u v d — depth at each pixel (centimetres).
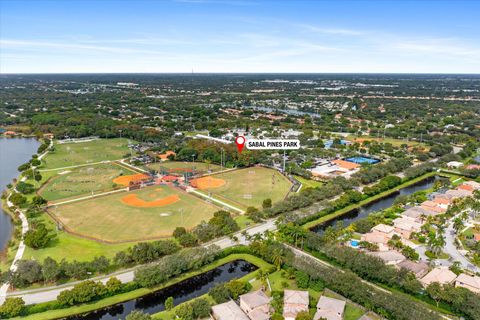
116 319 12438
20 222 19125
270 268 15012
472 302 11919
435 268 14625
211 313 12081
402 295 13162
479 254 16050
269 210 19900
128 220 19462
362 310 12438
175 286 14300
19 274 13525
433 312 11619
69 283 13925
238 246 16550
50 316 12238
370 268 14038
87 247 16525
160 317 12075
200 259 14962
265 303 12162
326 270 13750
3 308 11856
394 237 17075
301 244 16738
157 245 15662
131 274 14550
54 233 17838
